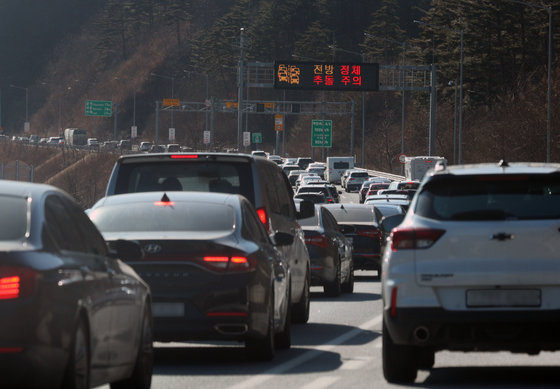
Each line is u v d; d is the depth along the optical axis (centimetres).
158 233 3017
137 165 3672
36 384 1786
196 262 2914
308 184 17762
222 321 2902
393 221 2955
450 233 2491
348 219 7000
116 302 2191
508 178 2530
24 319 1762
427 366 2927
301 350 3400
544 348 2523
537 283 2459
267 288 3033
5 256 1794
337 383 2662
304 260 4253
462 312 2469
